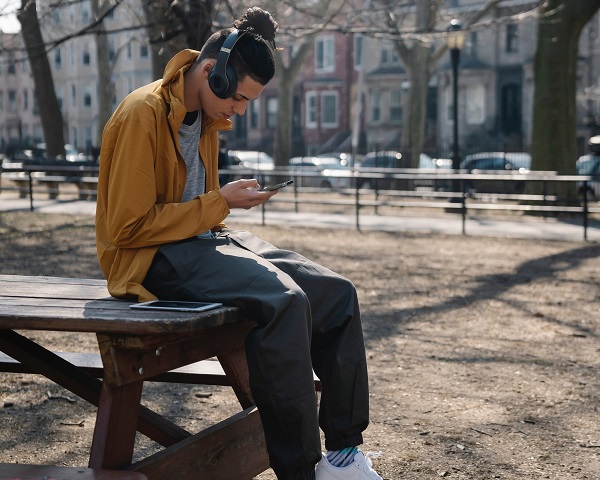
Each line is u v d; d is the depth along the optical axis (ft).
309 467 8.58
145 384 17.52
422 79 107.24
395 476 12.32
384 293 29.91
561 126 66.23
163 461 8.71
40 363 10.13
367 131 195.72
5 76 255.70
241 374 11.06
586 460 13.07
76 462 12.82
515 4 163.94
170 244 9.20
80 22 132.05
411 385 17.58
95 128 231.09
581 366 19.30
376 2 76.38
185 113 9.27
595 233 52.54
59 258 38.22
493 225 58.34
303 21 75.87
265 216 64.85
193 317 7.86
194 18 36.29
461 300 28.58
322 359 9.38
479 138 178.50
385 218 64.28
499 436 14.25
